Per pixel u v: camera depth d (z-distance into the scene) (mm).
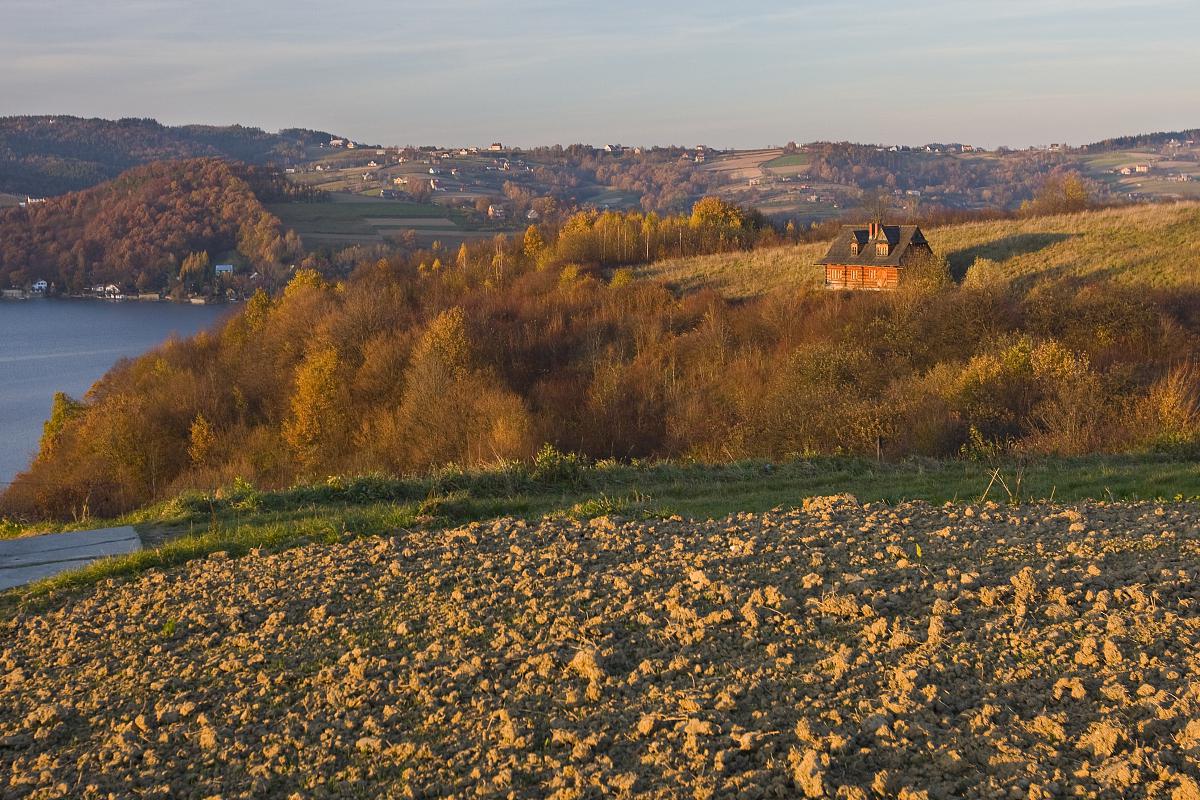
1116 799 3926
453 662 6289
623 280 61625
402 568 8875
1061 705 4797
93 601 9102
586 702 5469
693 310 52000
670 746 4789
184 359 56594
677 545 8609
